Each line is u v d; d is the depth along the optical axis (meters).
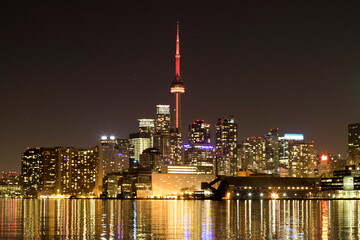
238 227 160.00
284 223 174.50
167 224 171.12
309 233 141.12
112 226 163.62
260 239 129.38
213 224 171.00
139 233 142.38
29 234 140.88
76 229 153.75
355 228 155.00
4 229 154.25
